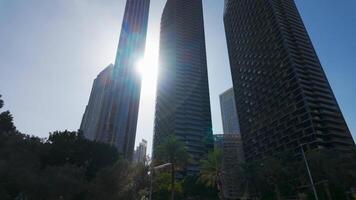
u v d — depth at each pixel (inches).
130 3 7780.5
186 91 5994.1
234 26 6437.0
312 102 3612.2
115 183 1569.9
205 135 5339.6
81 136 2209.6
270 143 4111.7
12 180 1118.4
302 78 3880.4
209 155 2352.4
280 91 4170.8
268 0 5093.5
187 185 3272.6
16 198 1149.7
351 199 2094.0
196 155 4847.4
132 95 6560.0
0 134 1539.1
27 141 1706.4
